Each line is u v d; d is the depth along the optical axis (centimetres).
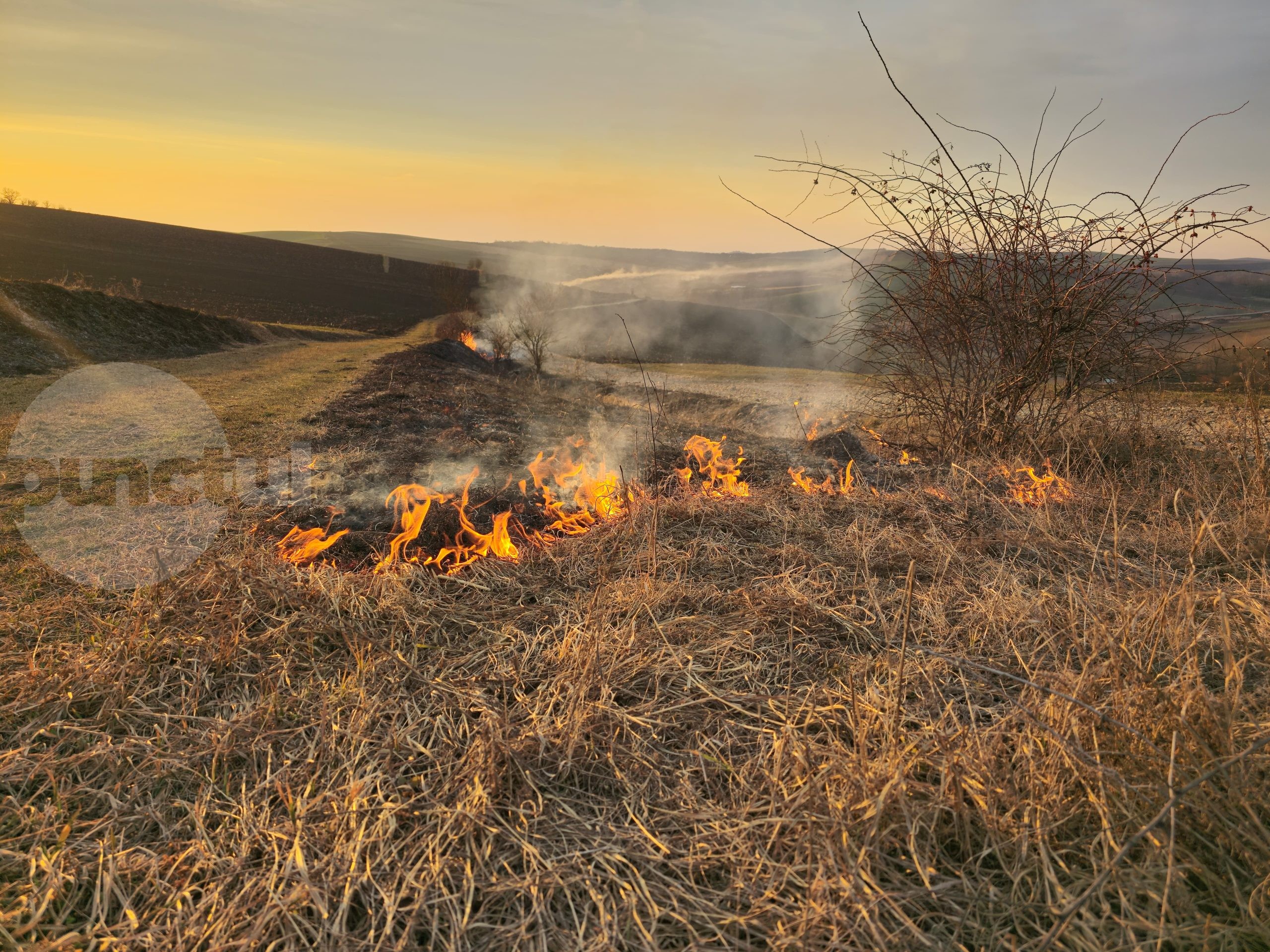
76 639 319
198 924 191
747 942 187
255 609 338
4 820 223
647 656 312
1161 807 206
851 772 226
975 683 292
